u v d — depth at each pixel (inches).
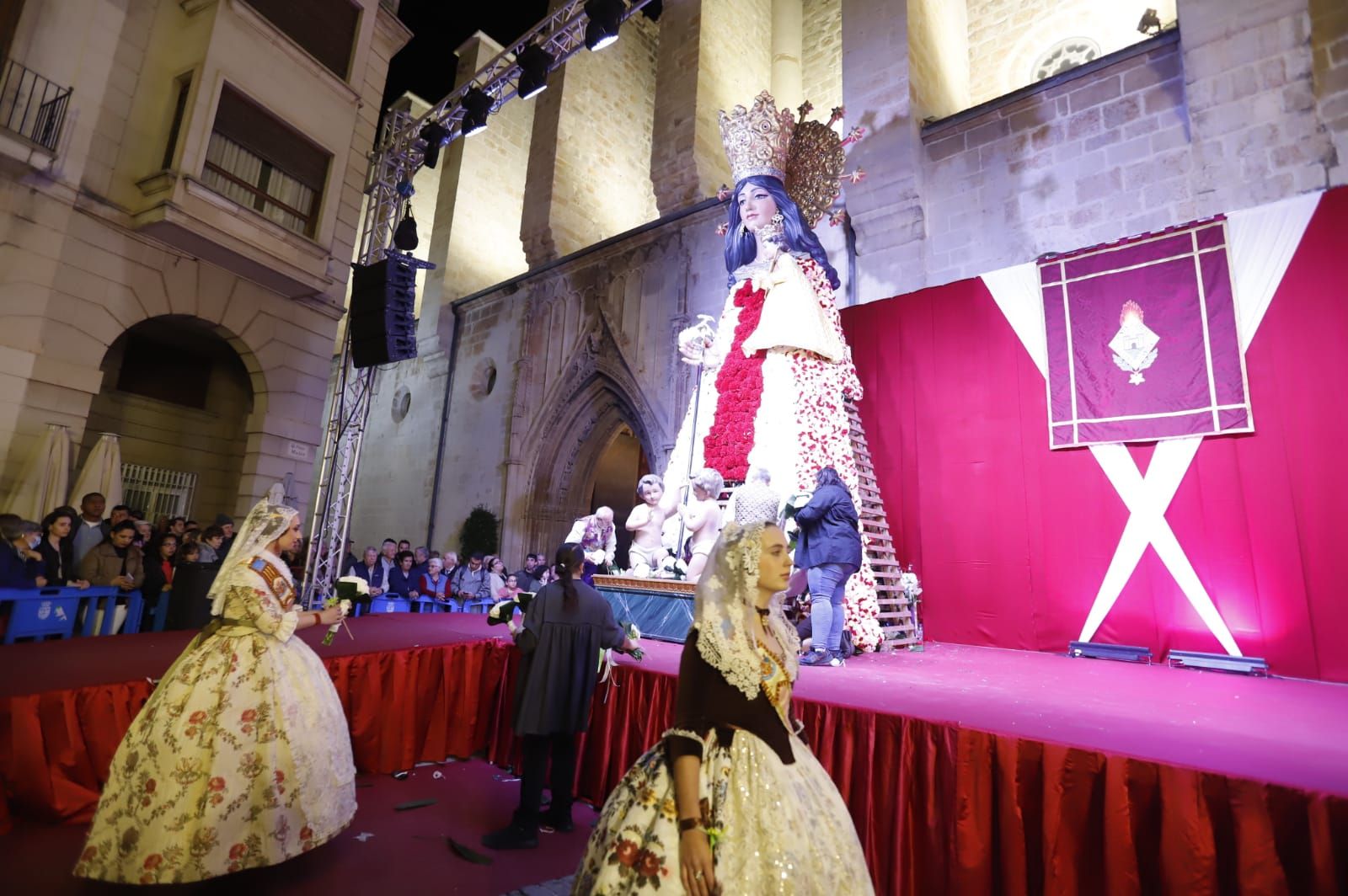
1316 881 83.2
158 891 112.1
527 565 458.0
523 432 553.6
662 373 476.4
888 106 376.5
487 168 689.6
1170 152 296.7
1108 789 101.2
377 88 500.1
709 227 470.9
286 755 113.1
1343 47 254.1
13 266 326.0
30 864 118.0
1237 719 134.9
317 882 122.3
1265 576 232.2
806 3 601.9
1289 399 235.5
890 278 365.4
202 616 272.7
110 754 141.3
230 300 415.8
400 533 630.5
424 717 190.5
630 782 75.9
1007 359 303.1
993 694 154.3
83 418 349.7
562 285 563.2
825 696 143.3
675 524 264.7
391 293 408.8
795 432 253.8
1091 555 269.0
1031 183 333.4
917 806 119.7
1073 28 453.7
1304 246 239.5
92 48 358.0
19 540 229.3
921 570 312.8
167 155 379.6
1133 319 270.7
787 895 64.1
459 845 139.1
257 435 432.1
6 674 150.2
